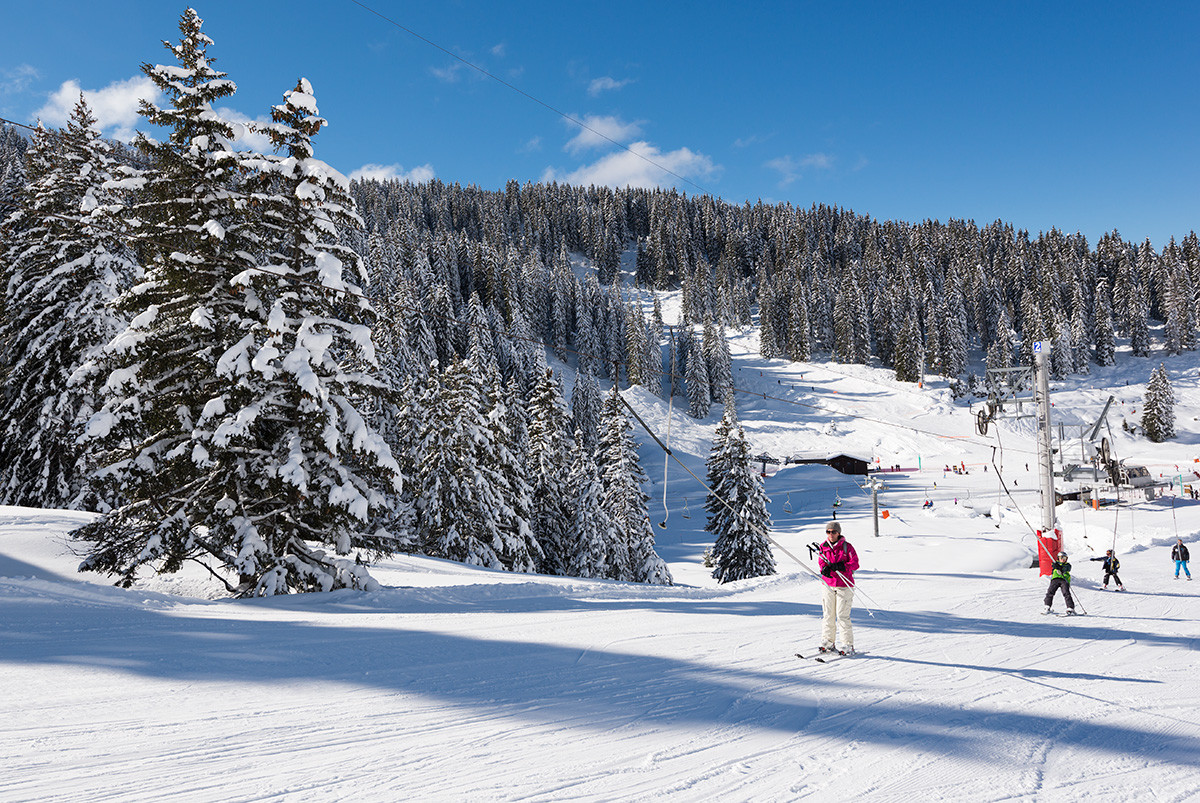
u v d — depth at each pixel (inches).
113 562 487.2
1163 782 150.5
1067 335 5162.4
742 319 7027.6
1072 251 6658.5
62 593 368.8
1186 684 245.8
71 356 829.2
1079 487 2608.3
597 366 5103.3
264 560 487.2
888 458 4020.7
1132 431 4131.4
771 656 274.1
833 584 280.8
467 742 160.7
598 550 1349.7
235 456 500.1
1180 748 174.9
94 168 899.4
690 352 4758.9
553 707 192.4
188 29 545.0
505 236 7859.3
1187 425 4254.4
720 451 1487.5
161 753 146.3
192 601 410.6
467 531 1154.7
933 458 3944.4
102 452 502.3
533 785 134.6
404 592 473.1
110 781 129.8
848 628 279.7
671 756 155.6
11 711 172.9
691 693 211.9
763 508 1451.8
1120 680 250.7
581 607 447.2
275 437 527.2
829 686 227.5
